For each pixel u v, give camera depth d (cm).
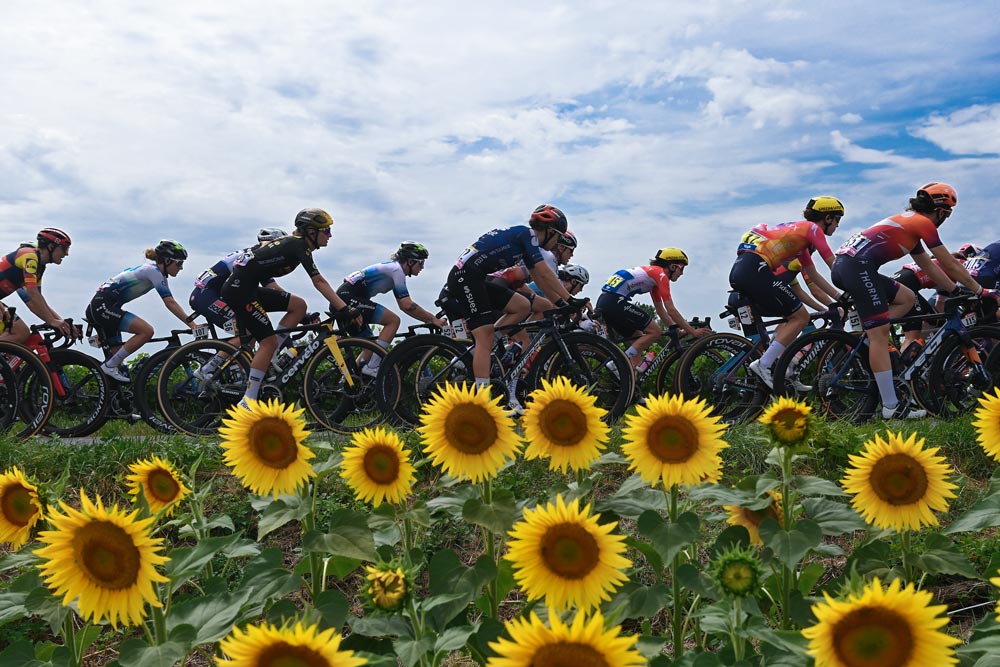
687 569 230
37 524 248
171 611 208
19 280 848
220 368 827
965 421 589
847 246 777
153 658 187
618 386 836
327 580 401
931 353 771
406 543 265
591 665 118
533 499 252
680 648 258
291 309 840
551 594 178
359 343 796
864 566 260
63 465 535
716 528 380
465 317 793
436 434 247
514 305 800
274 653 122
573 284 984
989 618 189
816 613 138
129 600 170
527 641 121
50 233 859
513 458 250
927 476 236
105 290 905
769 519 244
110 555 169
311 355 830
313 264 789
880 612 133
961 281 750
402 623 208
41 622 386
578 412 250
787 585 249
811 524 240
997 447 266
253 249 789
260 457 237
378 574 186
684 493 258
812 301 855
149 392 898
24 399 825
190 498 278
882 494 237
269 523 246
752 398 812
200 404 877
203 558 208
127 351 883
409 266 976
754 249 830
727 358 851
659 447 236
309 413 807
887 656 132
